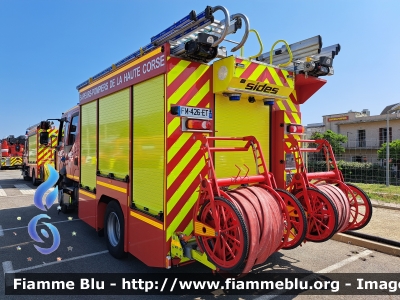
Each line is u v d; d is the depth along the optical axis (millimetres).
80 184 6023
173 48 3275
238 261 2693
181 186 3373
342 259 4648
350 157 14516
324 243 5398
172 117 3285
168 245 3307
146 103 3684
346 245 5297
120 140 4355
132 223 3998
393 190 9891
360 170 12109
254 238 2816
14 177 19406
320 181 4406
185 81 3377
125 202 4152
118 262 4570
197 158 3494
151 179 3582
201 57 3307
